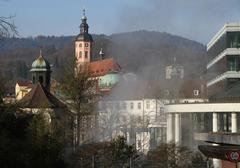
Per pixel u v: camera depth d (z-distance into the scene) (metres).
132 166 57.34
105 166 57.12
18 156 35.06
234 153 35.47
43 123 43.84
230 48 115.06
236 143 45.34
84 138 82.06
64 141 59.34
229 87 97.12
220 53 121.94
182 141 97.19
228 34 115.00
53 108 91.88
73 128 80.62
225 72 115.44
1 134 34.44
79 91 84.56
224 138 48.19
